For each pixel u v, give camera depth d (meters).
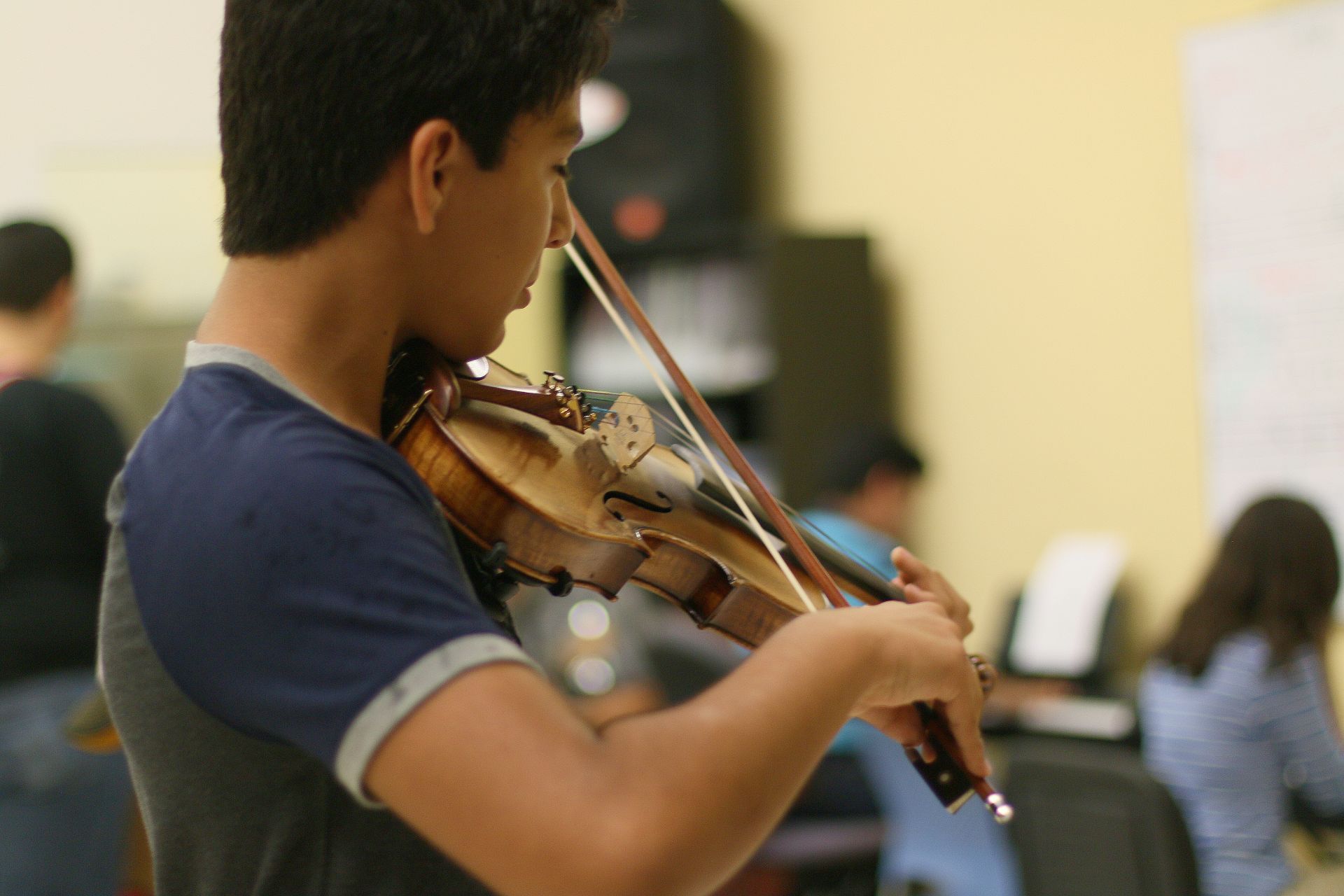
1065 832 4.43
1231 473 6.39
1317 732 4.71
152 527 1.28
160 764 1.35
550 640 5.89
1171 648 4.93
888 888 5.49
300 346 1.41
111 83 8.25
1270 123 6.24
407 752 1.13
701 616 2.07
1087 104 6.89
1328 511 6.08
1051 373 7.05
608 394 2.33
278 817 1.34
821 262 7.49
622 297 2.42
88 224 7.96
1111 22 6.80
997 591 7.24
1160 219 6.65
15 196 8.28
